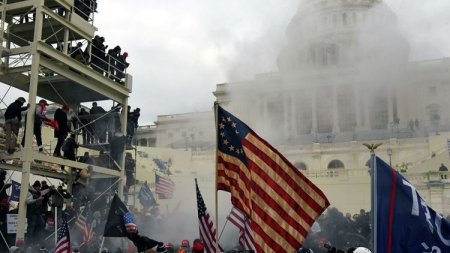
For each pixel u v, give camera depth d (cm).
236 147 891
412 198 714
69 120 2308
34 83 1823
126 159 2488
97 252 1550
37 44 1847
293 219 820
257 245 811
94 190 2250
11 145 1781
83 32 2116
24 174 1756
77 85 2286
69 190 2214
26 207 1744
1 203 1867
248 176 877
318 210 827
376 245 711
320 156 7212
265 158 850
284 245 810
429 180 4338
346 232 2119
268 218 822
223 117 901
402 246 704
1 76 2106
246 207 868
